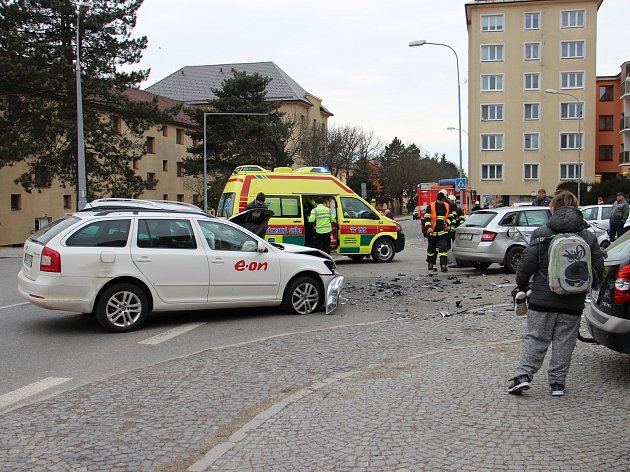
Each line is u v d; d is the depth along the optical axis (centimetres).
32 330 848
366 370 615
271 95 6750
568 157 6088
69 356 706
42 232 867
